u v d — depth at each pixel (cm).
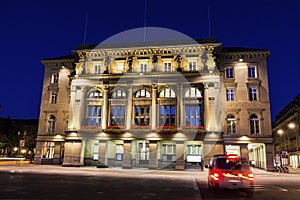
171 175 2691
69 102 4200
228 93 3884
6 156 6888
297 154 5431
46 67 4459
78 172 2759
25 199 1103
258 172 3378
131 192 1405
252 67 3922
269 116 3725
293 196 1377
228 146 3922
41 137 4222
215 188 1420
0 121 5972
